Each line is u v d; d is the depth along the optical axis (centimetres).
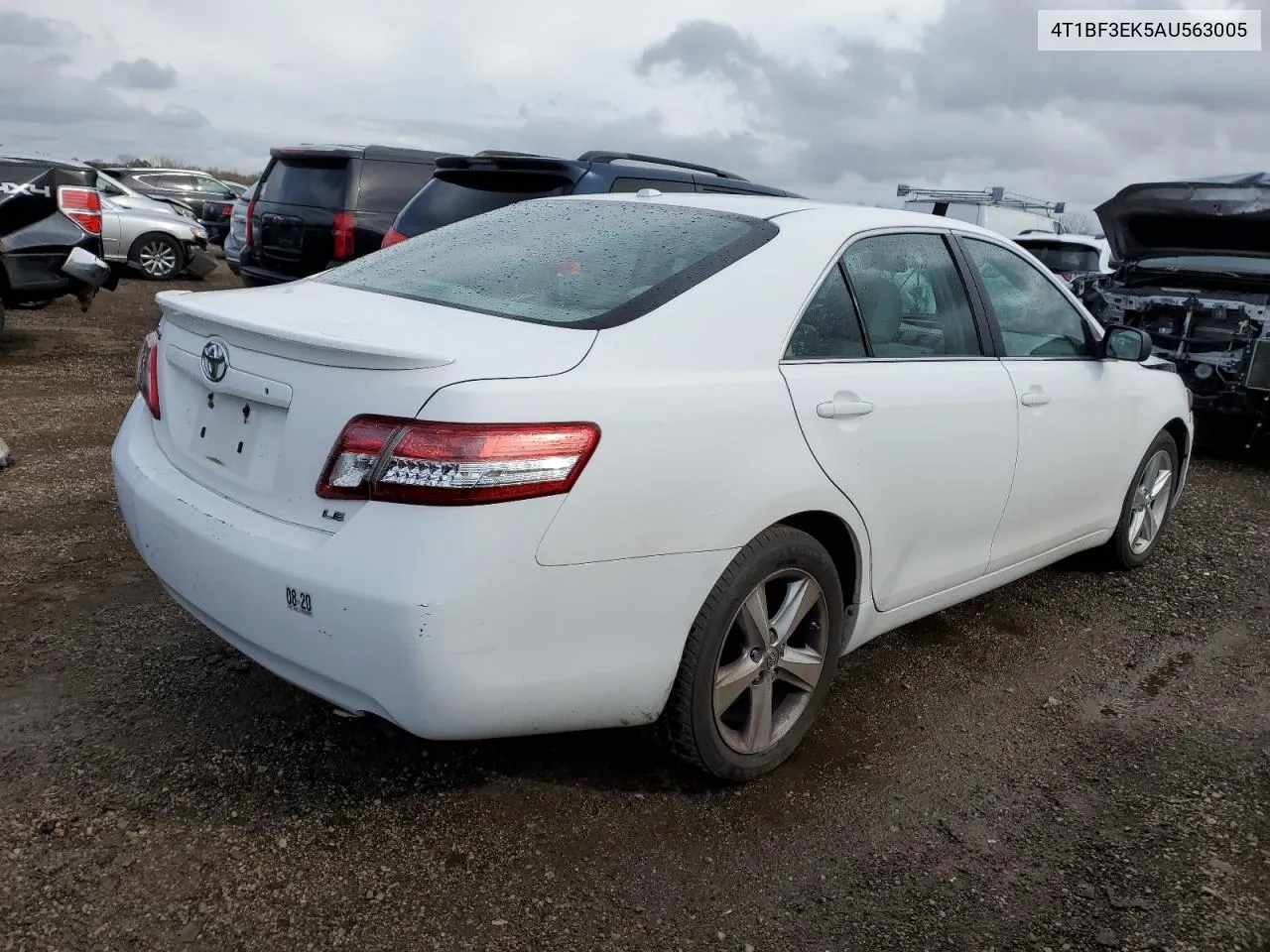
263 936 223
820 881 252
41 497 496
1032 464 368
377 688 225
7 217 805
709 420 253
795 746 298
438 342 238
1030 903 245
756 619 275
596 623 239
